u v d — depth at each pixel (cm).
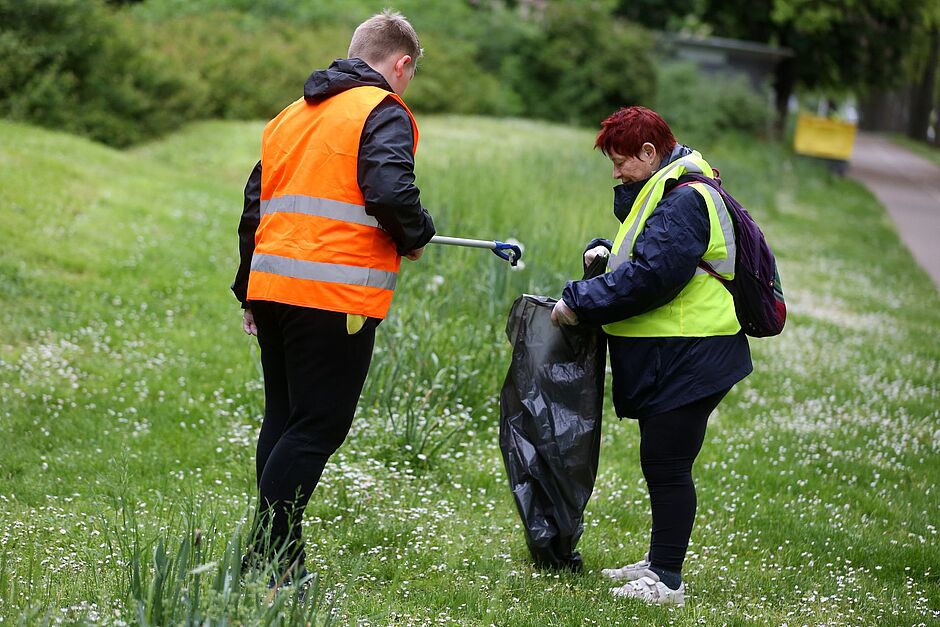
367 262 392
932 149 5916
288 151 404
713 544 534
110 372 738
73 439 610
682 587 451
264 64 2264
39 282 913
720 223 427
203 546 387
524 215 1100
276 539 384
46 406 655
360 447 610
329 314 389
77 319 851
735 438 736
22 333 800
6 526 452
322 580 415
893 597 474
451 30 3350
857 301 1394
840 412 841
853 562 527
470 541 493
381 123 388
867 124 7788
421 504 540
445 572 450
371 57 417
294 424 404
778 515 586
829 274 1595
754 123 3556
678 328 432
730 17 4062
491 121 2822
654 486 448
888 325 1259
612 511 566
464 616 401
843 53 4044
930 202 3023
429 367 710
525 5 3703
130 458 579
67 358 760
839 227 2169
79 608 337
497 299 865
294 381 400
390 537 485
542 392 460
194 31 2300
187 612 310
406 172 381
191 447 611
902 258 1866
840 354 1059
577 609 415
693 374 432
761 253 434
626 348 442
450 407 691
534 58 3344
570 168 1574
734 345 439
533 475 457
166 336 845
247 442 614
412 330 738
